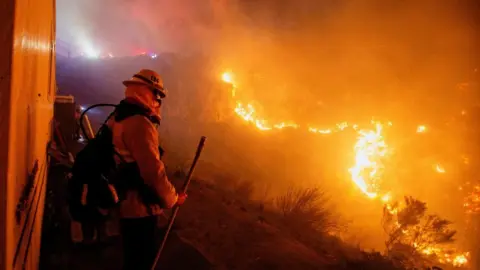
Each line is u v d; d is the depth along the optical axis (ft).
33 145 8.55
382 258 23.62
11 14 4.99
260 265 18.29
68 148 25.55
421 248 31.17
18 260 6.39
